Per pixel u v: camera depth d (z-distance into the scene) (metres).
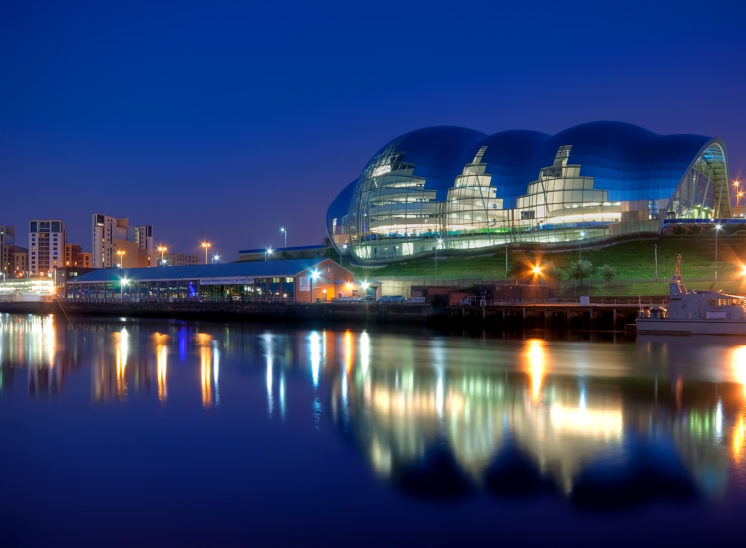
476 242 110.88
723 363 37.19
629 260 98.94
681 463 16.22
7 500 14.21
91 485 15.12
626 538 12.05
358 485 14.84
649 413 22.23
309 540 12.12
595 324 69.50
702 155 107.38
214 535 12.38
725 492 14.20
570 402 24.31
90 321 95.44
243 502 13.95
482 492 14.35
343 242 129.62
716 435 19.05
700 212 109.94
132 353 43.97
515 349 46.34
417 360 38.78
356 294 103.12
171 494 14.46
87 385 29.17
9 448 18.12
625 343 51.78
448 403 24.23
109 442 18.73
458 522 12.78
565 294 90.50
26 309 125.25
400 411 22.70
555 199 105.12
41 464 16.69
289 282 101.00
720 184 115.06
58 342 54.19
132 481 15.34
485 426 20.28
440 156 117.75
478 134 124.81
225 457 17.12
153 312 104.12
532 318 70.44
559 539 12.02
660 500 13.80
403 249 116.75
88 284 130.62
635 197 101.38
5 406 24.11
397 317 75.75
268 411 22.89
